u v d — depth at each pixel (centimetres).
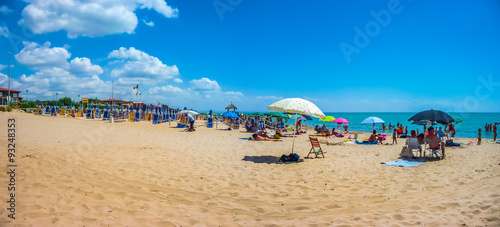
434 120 983
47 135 1234
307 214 437
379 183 633
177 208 448
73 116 3284
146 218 396
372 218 418
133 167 716
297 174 715
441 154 1066
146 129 1948
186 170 722
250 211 448
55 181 531
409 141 998
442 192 560
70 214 385
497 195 527
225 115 2333
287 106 849
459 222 402
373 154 1104
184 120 2372
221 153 1031
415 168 814
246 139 1592
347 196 532
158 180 611
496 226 386
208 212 437
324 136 2073
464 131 3397
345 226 388
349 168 805
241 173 712
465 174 727
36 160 683
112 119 2508
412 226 388
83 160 747
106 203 441
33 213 374
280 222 402
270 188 580
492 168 807
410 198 521
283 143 1447
